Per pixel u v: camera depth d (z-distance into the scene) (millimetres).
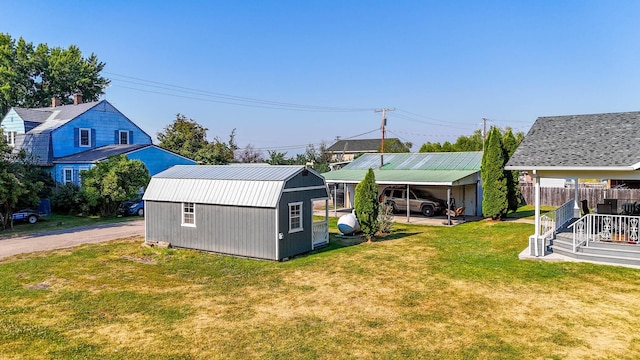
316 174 18172
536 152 15711
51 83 50625
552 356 7547
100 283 12688
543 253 14680
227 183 17109
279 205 15648
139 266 14898
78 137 35906
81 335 8727
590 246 14398
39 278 13234
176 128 49031
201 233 17484
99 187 27344
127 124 40562
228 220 16719
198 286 12344
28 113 37719
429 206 28328
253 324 9258
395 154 34312
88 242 19375
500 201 24359
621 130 15805
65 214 29578
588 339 8242
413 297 11000
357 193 19266
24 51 49406
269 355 7727
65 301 10953
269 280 12930
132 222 26188
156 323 9367
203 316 9797
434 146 53750
